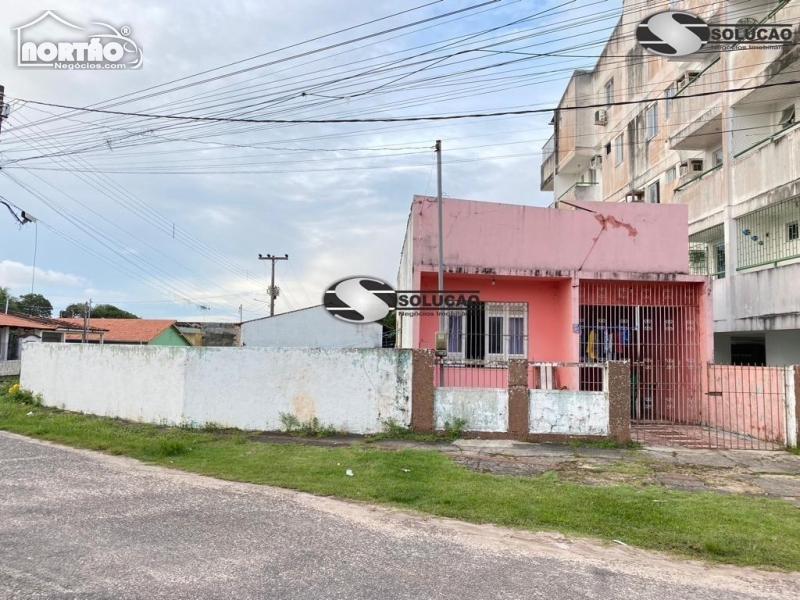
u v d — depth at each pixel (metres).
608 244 11.71
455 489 6.21
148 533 4.72
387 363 9.52
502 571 4.11
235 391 9.95
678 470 7.37
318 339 25.88
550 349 12.01
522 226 11.52
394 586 3.76
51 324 31.91
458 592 3.70
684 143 16.80
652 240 11.80
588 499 5.89
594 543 4.77
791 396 8.83
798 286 11.65
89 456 8.04
